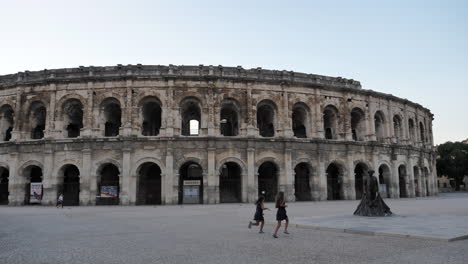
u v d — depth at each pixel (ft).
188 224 84.12
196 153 166.71
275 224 81.92
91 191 162.61
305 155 180.45
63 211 129.80
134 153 164.76
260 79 177.27
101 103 171.12
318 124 184.75
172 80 170.60
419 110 246.88
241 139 170.40
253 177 168.45
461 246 52.70
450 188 399.85
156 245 55.72
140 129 169.17
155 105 185.37
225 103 177.88
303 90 185.88
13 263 44.11
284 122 179.32
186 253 49.19
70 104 176.55
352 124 211.41
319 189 179.73
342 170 189.06
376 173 194.90
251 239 61.05
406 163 217.15
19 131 172.96
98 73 175.52
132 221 92.07
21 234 70.03
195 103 177.78
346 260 43.88
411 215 96.22
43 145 169.17
